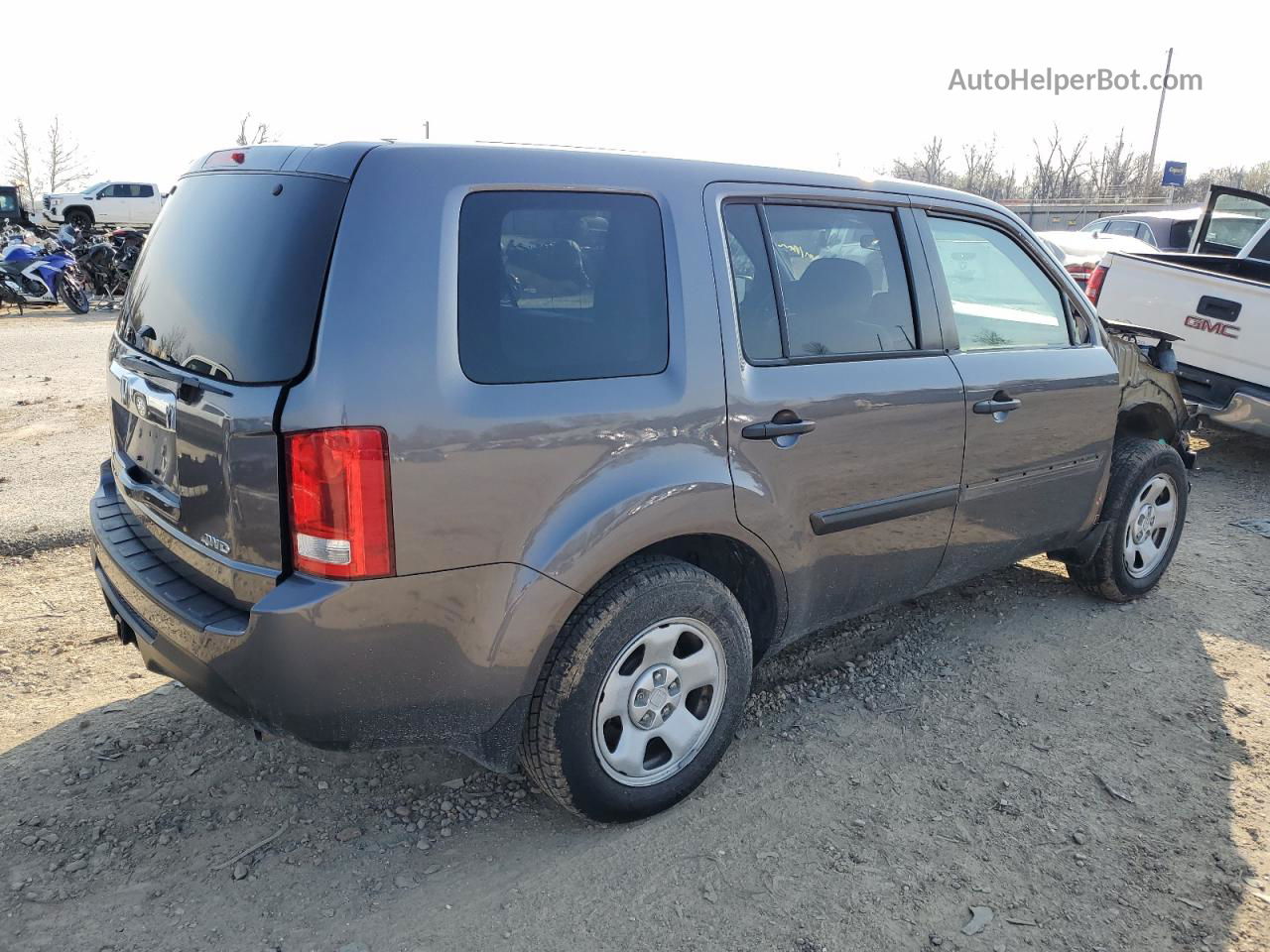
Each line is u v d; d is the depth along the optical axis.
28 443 6.77
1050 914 2.56
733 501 2.78
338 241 2.22
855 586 3.34
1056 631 4.27
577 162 2.62
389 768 3.09
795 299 3.04
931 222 3.53
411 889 2.56
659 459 2.62
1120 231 17.06
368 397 2.18
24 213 31.19
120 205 35.41
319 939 2.38
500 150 2.50
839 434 3.06
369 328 2.20
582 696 2.58
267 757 3.11
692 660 2.84
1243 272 8.34
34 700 3.42
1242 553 5.33
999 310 3.75
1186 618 4.45
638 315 2.66
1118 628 4.32
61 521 5.07
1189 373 7.04
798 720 3.47
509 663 2.45
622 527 2.54
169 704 3.42
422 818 2.85
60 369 9.96
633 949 2.38
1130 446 4.44
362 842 2.74
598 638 2.57
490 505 2.35
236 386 2.26
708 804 2.96
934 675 3.84
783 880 2.64
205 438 2.34
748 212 2.97
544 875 2.63
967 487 3.55
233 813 2.84
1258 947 2.47
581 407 2.48
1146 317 7.31
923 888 2.63
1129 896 2.63
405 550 2.25
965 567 3.76
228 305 2.37
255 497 2.24
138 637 2.66
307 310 2.21
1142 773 3.21
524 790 3.00
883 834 2.85
